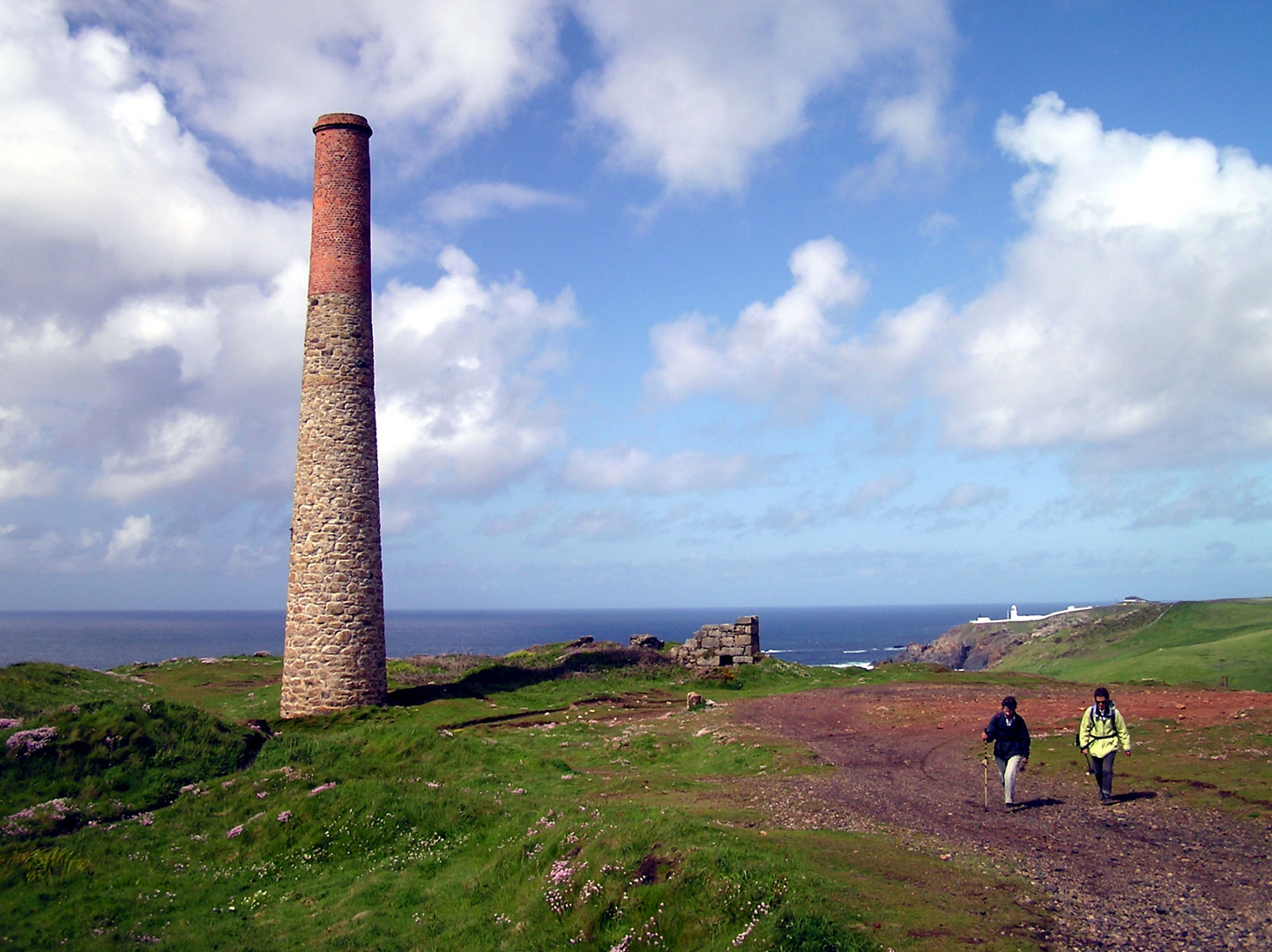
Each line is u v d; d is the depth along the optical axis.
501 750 25.28
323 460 33.84
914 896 11.69
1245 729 21.75
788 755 23.83
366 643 33.81
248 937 14.39
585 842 14.30
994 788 19.19
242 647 190.12
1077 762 20.77
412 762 23.44
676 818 14.57
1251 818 15.09
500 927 13.14
